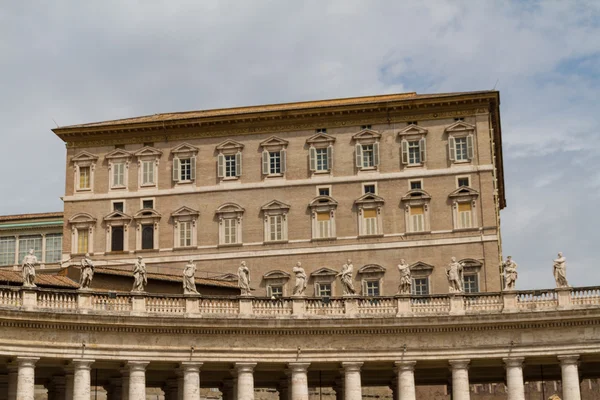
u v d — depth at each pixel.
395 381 65.75
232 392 64.94
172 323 55.91
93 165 95.12
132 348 55.38
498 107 92.81
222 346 56.91
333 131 92.25
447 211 89.25
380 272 88.94
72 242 94.12
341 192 91.00
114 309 55.66
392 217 90.00
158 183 93.88
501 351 57.47
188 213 92.50
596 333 56.62
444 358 57.75
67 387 55.66
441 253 88.50
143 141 94.88
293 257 90.56
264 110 92.75
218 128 93.69
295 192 91.62
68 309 54.06
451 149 90.00
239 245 91.44
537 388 96.44
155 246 92.69
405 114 91.25
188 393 56.00
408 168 90.50
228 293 80.25
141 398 55.09
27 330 53.25
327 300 58.81
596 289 57.59
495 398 93.00
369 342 58.03
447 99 89.81
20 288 53.47
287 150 92.50
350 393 57.53
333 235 90.38
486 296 58.75
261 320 57.12
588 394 92.81
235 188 92.50
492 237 88.06
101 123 96.06
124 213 93.62
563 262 58.12
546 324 57.19
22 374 52.78
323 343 57.91
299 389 57.28
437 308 58.75
